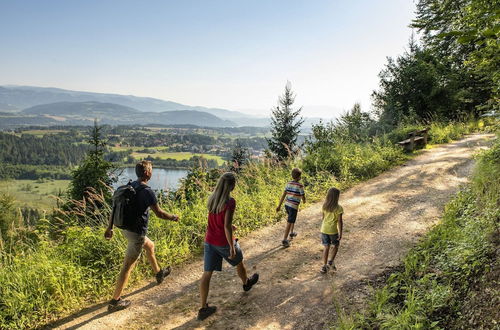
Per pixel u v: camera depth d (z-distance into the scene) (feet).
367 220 23.79
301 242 21.62
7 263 16.76
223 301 15.44
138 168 15.48
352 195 30.60
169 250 19.90
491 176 21.75
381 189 31.19
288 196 21.35
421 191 28.89
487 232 14.57
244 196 29.86
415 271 15.08
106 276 17.44
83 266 17.48
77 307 15.28
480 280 12.05
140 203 14.94
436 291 12.60
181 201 27.07
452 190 27.78
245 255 20.44
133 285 17.26
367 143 48.91
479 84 59.93
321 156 40.98
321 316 13.44
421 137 50.60
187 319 14.21
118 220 14.56
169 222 22.61
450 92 67.15
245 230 24.48
